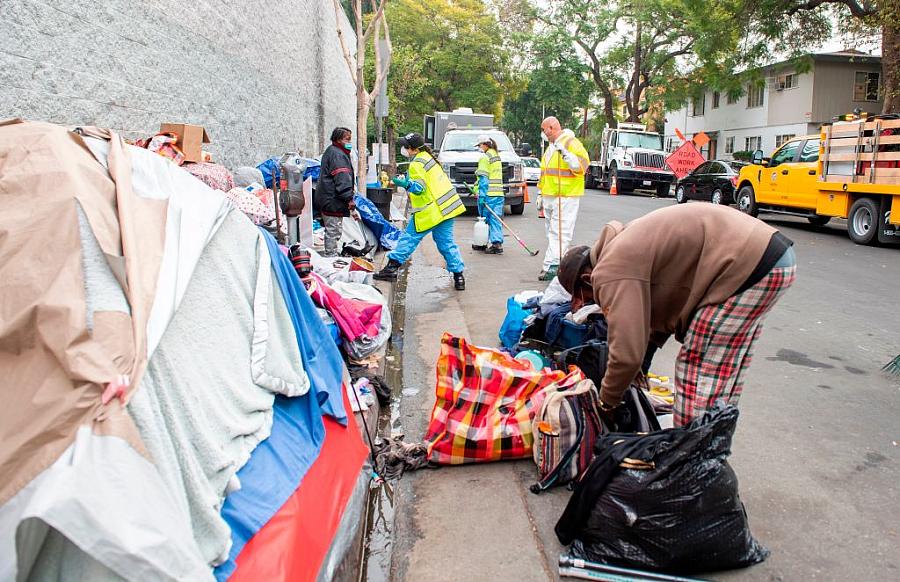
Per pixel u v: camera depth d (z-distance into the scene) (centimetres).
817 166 1355
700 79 3488
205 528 204
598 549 271
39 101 403
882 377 505
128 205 229
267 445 264
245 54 883
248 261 301
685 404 290
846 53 3119
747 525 270
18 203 210
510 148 1689
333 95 1852
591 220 1547
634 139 2883
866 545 289
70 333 186
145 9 557
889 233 1184
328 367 347
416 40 3781
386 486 343
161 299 219
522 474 350
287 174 603
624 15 3712
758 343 589
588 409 336
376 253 994
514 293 761
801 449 381
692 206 279
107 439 176
